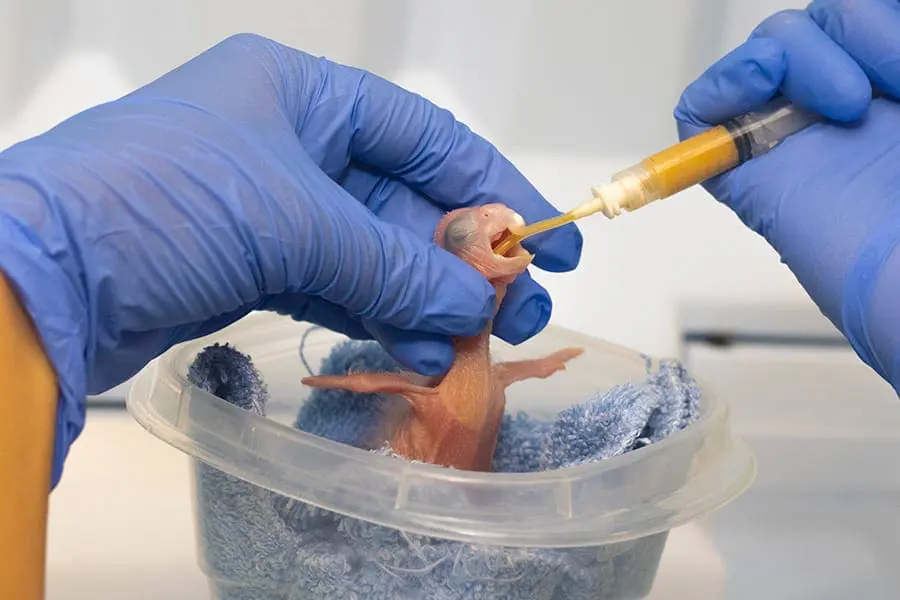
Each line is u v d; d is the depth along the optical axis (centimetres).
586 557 51
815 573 63
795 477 67
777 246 54
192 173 48
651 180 54
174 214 48
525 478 49
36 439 45
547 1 66
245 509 51
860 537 65
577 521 49
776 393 68
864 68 54
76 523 62
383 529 50
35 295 45
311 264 50
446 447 54
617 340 69
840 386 68
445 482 49
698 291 69
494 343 61
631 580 52
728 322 69
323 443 50
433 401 54
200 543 53
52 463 46
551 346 61
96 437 68
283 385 59
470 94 67
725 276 69
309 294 54
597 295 69
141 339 49
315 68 55
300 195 50
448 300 53
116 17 65
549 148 68
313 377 54
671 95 68
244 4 65
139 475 66
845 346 69
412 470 49
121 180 47
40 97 65
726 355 69
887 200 53
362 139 56
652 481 50
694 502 50
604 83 67
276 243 50
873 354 52
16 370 44
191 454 51
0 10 64
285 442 50
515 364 56
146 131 49
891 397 68
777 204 54
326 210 51
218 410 51
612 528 49
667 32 67
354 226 51
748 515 65
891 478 67
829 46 53
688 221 69
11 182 46
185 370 54
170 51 65
